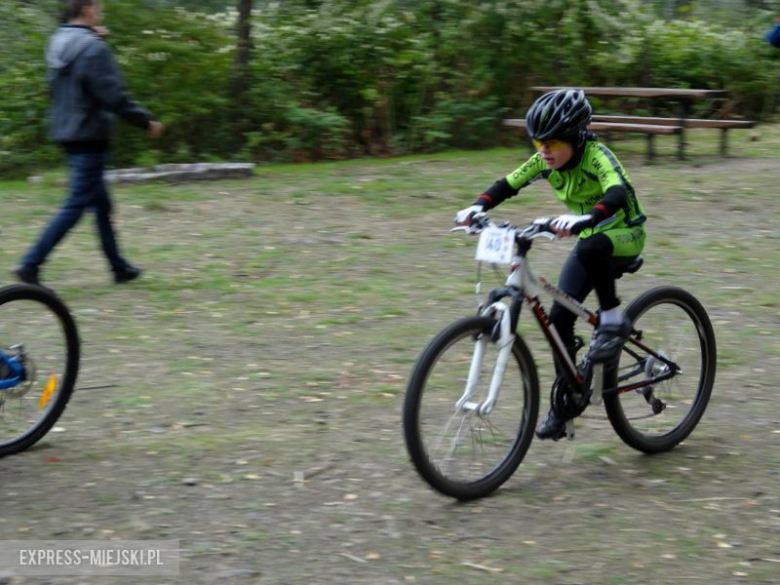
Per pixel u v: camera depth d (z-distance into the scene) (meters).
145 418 4.88
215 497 4.00
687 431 4.63
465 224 4.09
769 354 5.88
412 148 14.60
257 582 3.34
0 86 12.38
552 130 3.90
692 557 3.54
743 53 17.86
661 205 9.98
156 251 8.21
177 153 13.00
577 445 4.62
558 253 8.18
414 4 14.98
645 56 17.05
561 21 15.46
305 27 14.15
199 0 13.12
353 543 3.62
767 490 4.13
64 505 3.92
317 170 12.50
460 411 3.91
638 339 4.47
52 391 4.55
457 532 3.73
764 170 11.98
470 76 15.11
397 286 7.26
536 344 6.04
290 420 4.87
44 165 12.46
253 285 7.27
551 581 3.36
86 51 6.49
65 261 7.83
